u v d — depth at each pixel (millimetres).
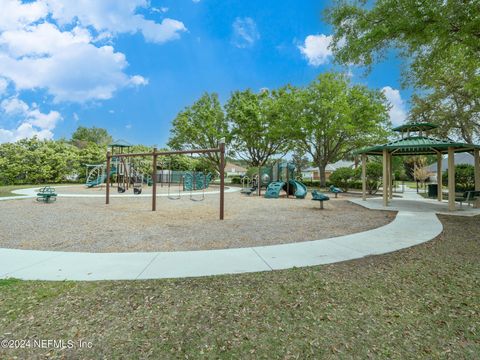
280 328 2516
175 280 3641
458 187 18984
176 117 33438
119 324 2559
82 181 30016
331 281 3633
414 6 7719
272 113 27641
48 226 7277
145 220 8422
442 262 4430
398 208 11375
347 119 21891
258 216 9453
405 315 2760
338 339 2348
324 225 7715
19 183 25844
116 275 3799
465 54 9125
